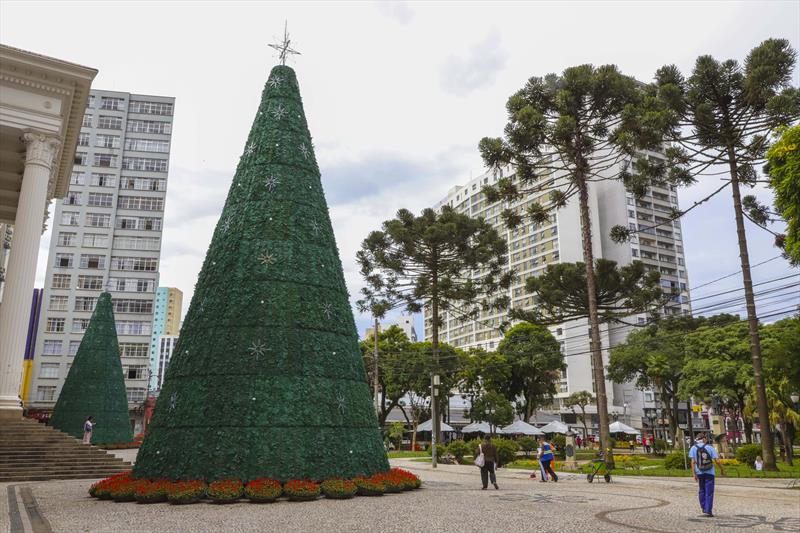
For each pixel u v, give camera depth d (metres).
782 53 24.25
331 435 13.51
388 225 37.03
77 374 33.84
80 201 69.94
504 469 26.95
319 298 14.84
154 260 70.31
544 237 87.19
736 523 10.20
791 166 17.88
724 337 42.19
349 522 9.54
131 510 10.80
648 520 10.44
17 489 14.83
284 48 17.97
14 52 22.14
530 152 29.05
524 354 54.38
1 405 19.64
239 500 11.82
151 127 74.00
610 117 28.30
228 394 13.06
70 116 25.91
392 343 55.66
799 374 22.72
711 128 26.34
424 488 15.84
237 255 14.69
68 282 67.56
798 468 24.61
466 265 38.06
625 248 88.12
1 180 28.41
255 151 16.19
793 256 18.53
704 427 60.03
